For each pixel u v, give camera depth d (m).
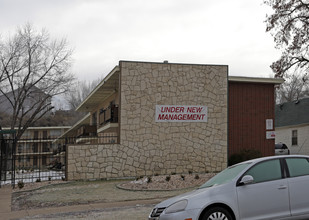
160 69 21.20
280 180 7.78
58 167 31.56
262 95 24.66
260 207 7.54
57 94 36.97
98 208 12.33
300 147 35.75
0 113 56.16
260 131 24.33
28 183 19.48
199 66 21.78
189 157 21.17
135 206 12.28
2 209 13.25
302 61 29.34
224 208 7.43
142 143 20.66
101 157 20.20
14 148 19.09
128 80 20.70
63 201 13.98
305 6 28.67
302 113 36.41
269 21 29.86
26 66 35.44
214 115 21.75
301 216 7.68
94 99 30.72
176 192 14.58
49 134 59.84
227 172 8.35
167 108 21.08
